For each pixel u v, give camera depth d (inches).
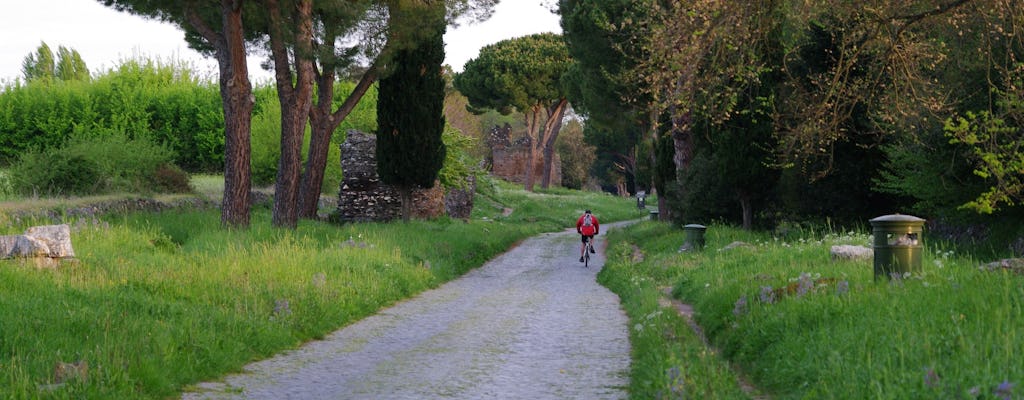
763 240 799.7
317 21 987.3
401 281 648.4
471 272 842.2
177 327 367.9
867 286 378.9
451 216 1528.1
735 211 926.4
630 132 2613.2
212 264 562.6
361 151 1248.2
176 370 315.0
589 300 599.5
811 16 534.3
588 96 1290.6
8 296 373.7
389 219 1246.9
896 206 813.2
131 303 402.3
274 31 849.5
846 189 812.6
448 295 636.1
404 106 1106.7
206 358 339.6
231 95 788.0
